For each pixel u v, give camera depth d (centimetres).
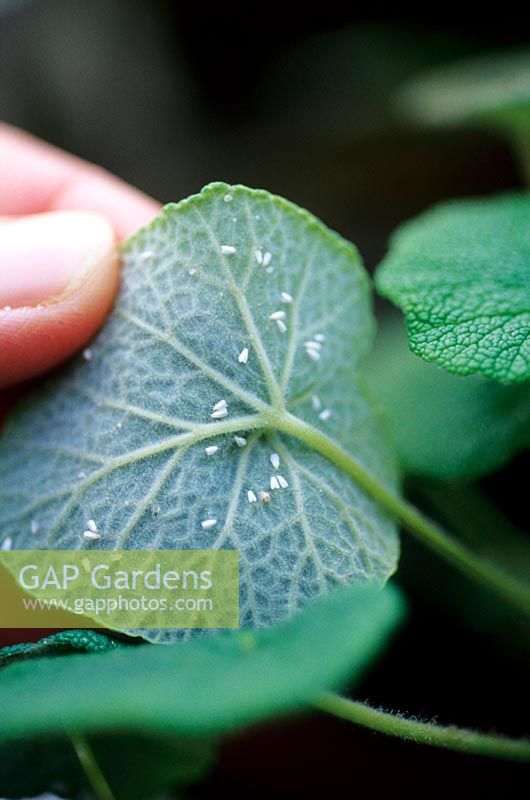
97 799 25
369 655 21
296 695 20
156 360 23
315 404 24
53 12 36
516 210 26
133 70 37
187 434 23
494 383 27
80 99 37
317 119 36
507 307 24
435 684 27
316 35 36
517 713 26
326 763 27
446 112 29
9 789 24
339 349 24
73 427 24
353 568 23
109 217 28
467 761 26
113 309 24
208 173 37
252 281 24
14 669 22
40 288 24
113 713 20
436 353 23
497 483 28
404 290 24
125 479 23
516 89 28
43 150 29
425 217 27
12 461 24
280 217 24
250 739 27
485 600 27
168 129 38
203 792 27
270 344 24
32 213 28
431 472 26
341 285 24
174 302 23
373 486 24
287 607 23
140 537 23
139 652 22
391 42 35
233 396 23
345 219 36
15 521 24
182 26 36
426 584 27
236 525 23
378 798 27
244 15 35
